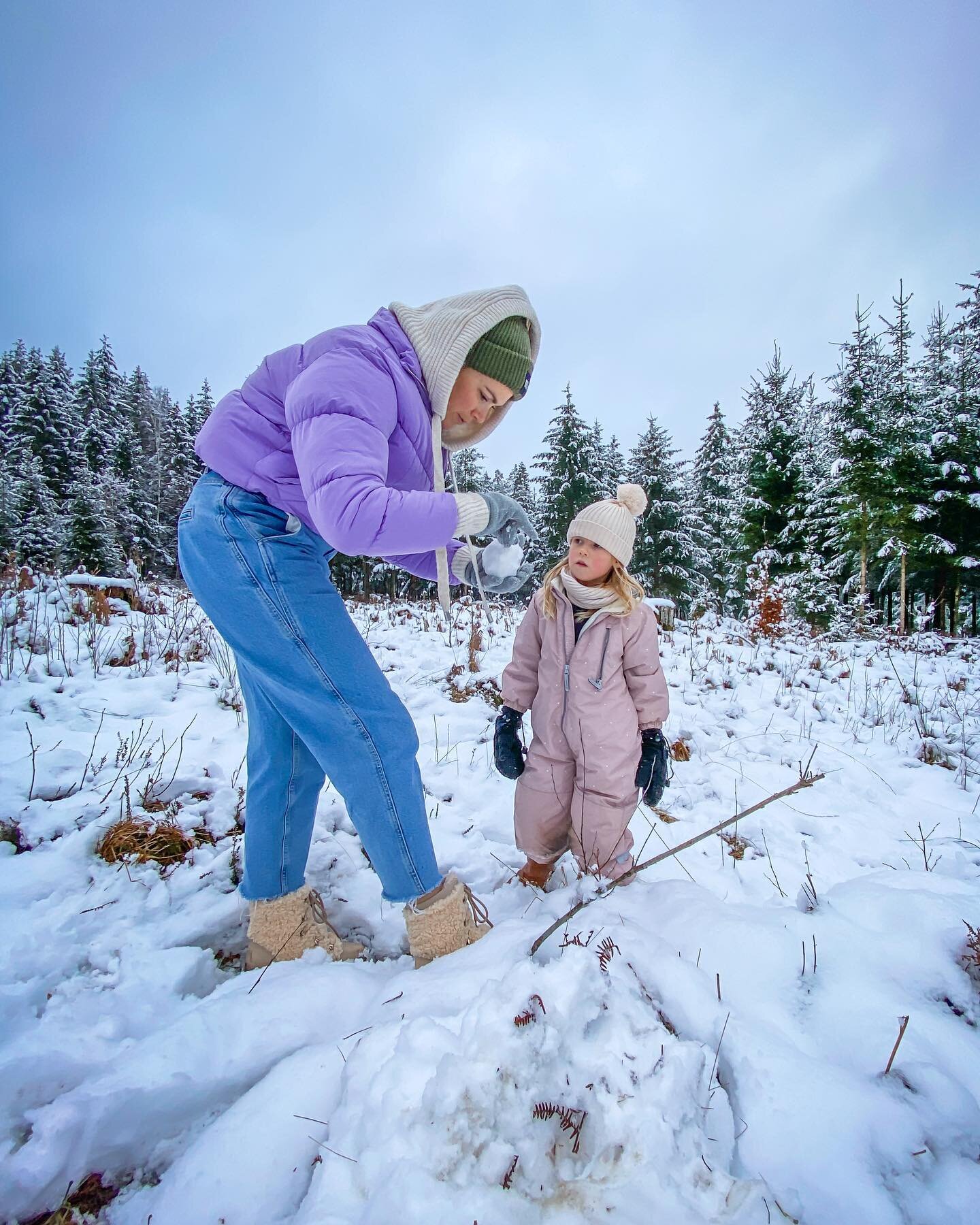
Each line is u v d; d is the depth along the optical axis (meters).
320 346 1.48
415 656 5.64
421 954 1.64
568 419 27.48
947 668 7.45
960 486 20.77
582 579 2.28
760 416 23.59
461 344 1.53
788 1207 1.02
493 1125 1.05
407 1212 0.95
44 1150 1.10
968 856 2.80
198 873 2.11
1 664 3.90
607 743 2.19
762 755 4.14
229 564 1.50
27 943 1.65
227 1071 1.31
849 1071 1.29
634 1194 1.00
